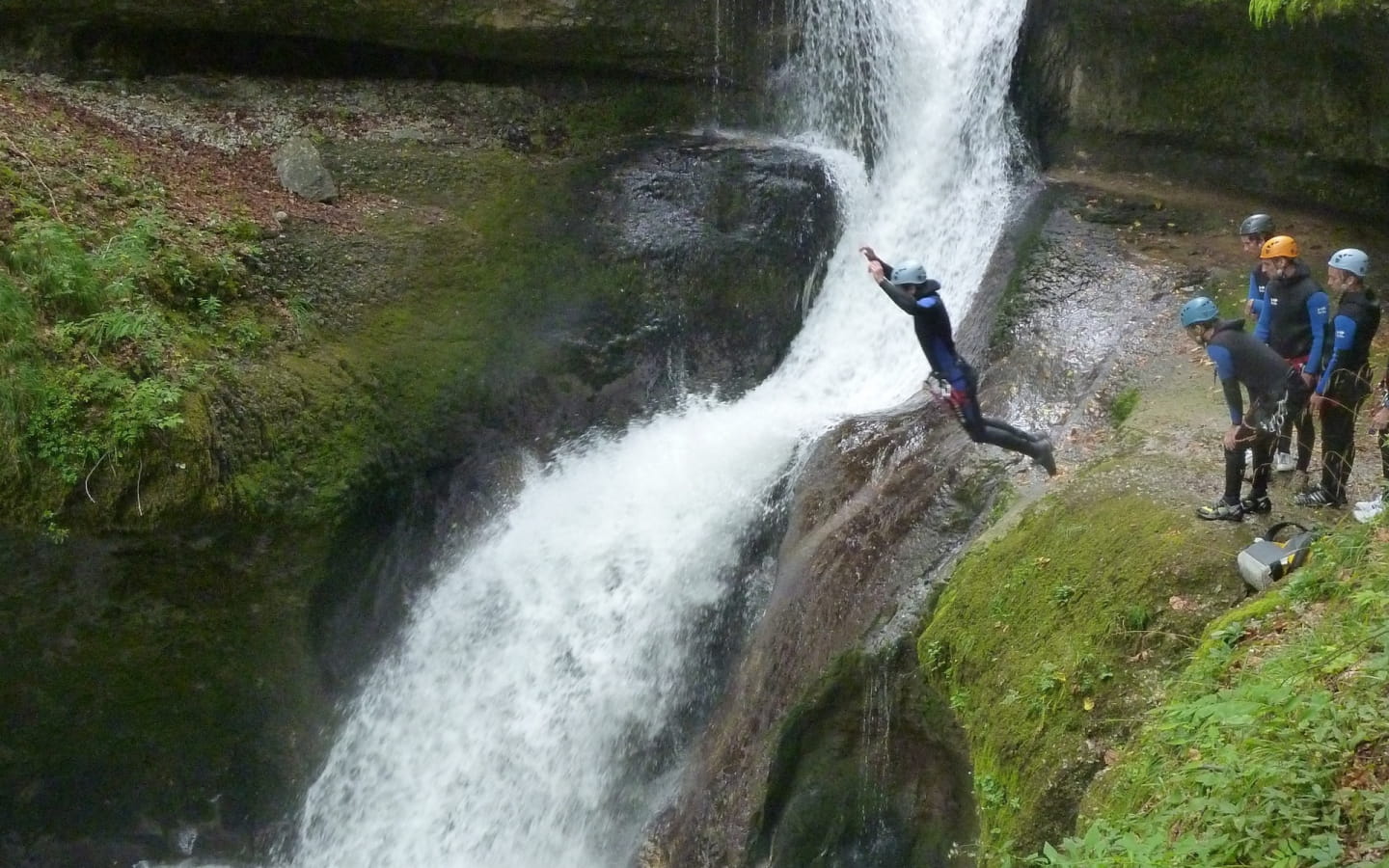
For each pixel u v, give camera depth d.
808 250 13.62
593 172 13.96
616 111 15.05
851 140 14.75
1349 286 7.41
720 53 14.88
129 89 13.65
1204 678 6.10
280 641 10.54
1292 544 6.80
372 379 11.35
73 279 9.86
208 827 11.05
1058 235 12.44
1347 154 11.84
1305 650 5.77
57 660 9.98
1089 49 13.74
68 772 10.55
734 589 10.80
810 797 8.69
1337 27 10.66
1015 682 7.19
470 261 12.74
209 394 9.98
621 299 12.95
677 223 13.46
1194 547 7.21
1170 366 10.14
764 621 9.96
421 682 11.34
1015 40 13.84
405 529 11.44
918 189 14.09
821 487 10.59
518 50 14.59
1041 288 11.69
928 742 8.21
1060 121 14.27
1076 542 7.80
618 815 10.46
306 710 10.89
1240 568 6.87
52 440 9.25
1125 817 5.59
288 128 13.88
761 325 13.33
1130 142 13.76
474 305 12.45
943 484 9.61
